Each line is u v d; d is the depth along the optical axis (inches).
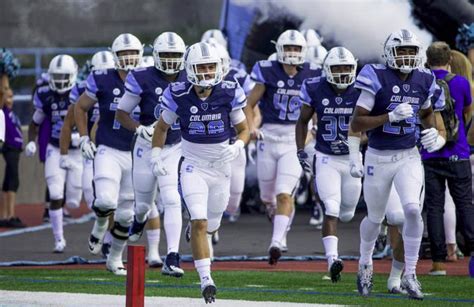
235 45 2135.8
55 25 2564.0
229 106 1112.8
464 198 1295.5
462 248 1492.4
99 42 2554.1
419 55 1082.7
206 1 2475.4
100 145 1353.3
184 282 1241.4
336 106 1259.8
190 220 1086.4
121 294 1131.3
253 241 1721.2
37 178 2402.8
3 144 1956.2
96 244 1400.1
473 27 1905.8
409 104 1087.6
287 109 1476.4
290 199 1433.3
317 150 1277.1
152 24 2514.8
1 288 1187.9
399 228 1149.1
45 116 1656.0
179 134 1284.4
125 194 1343.5
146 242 1694.1
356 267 1414.9
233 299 1097.4
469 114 1294.3
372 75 1090.7
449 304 1069.1
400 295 1137.4
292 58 1466.5
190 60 1088.2
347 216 1293.1
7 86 1958.7
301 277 1295.5
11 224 1945.1
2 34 2571.4
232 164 1529.3
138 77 1280.8
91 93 1354.6
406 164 1102.4
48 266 1434.5
